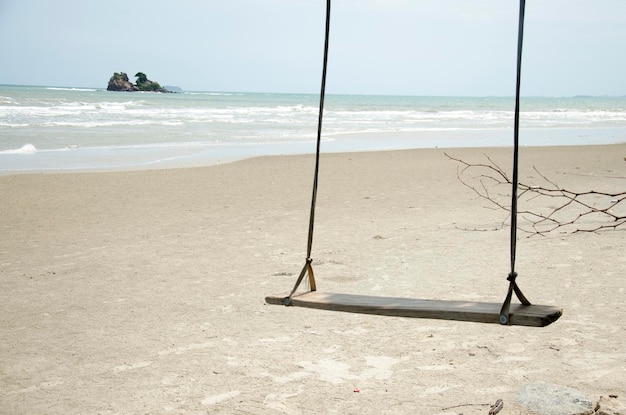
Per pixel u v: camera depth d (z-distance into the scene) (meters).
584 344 4.54
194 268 7.13
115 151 20.89
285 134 29.53
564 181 14.09
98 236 8.96
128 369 4.32
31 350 4.71
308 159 19.22
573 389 3.75
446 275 6.55
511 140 28.12
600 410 3.41
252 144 24.52
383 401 3.73
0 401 3.86
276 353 4.55
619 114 61.75
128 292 6.23
